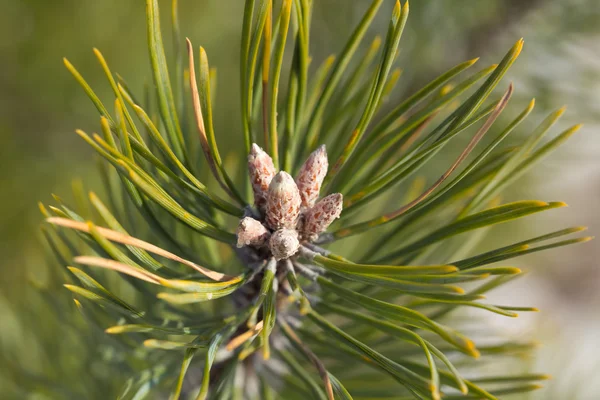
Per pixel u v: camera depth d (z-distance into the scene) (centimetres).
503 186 21
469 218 19
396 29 19
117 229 18
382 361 19
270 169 20
